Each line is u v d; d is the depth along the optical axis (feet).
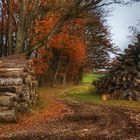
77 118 54.75
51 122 52.01
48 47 157.07
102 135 40.91
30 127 48.44
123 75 86.02
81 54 173.17
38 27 128.06
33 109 67.82
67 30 157.28
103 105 71.31
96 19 160.04
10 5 107.96
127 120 50.11
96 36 196.85
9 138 41.55
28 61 71.67
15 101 54.85
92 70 209.36
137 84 82.64
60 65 181.88
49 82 173.68
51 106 74.02
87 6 92.07
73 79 193.88
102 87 95.91
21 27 98.07
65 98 93.76
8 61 69.46
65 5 94.94
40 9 99.71
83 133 42.34
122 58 90.38
